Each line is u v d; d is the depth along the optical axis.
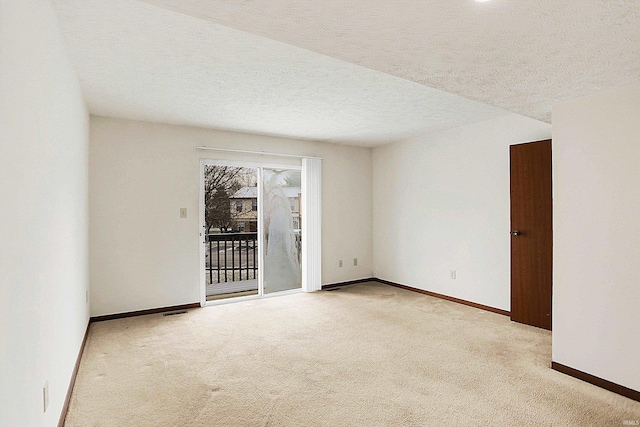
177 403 2.40
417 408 2.33
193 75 3.01
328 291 5.72
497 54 1.95
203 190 4.90
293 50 2.54
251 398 2.46
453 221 5.01
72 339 2.68
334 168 6.07
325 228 5.98
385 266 6.26
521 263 4.07
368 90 3.41
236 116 4.31
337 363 3.03
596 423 2.15
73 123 2.81
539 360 3.07
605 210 2.55
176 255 4.70
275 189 5.55
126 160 4.40
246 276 6.64
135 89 3.35
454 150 4.98
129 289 4.40
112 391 2.56
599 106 2.58
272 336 3.69
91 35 2.30
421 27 1.66
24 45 1.40
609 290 2.54
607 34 1.72
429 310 4.61
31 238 1.51
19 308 1.32
